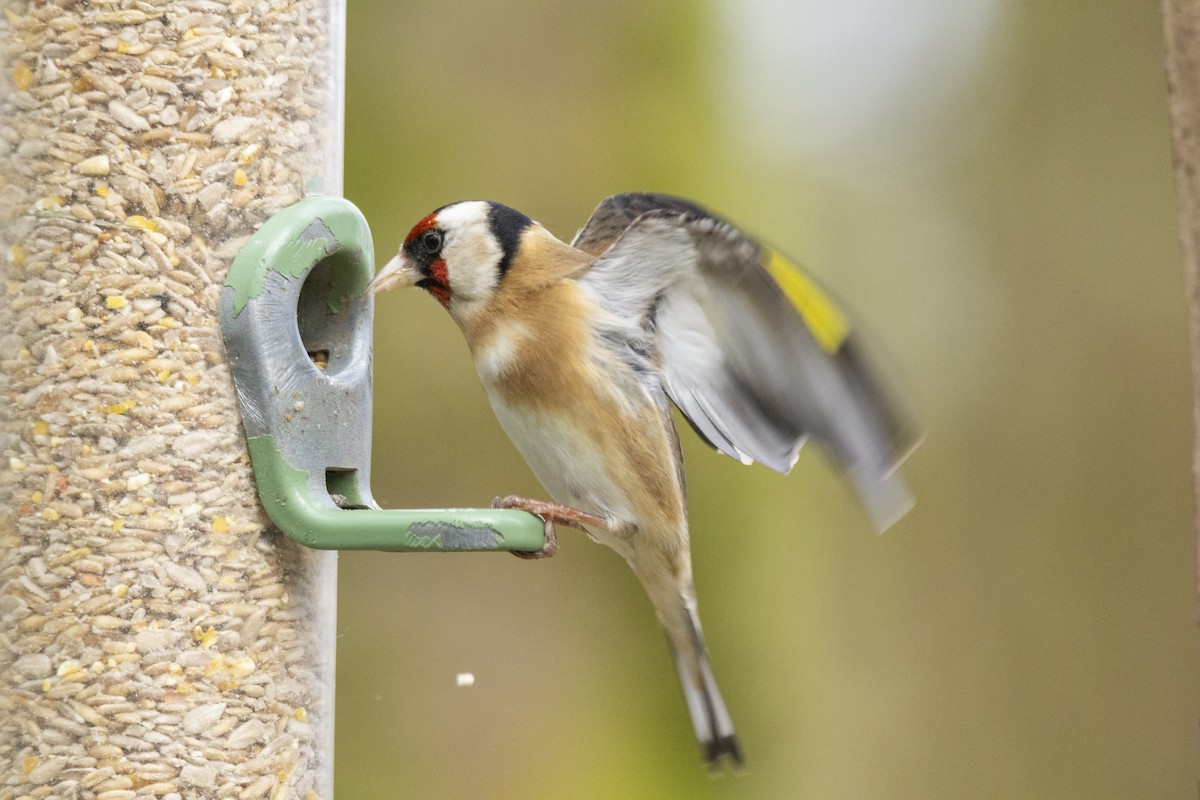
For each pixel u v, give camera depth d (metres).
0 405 5.91
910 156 19.33
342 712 11.48
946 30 19.36
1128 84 19.25
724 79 12.65
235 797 6.04
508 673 11.60
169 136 6.04
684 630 7.87
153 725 5.93
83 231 5.96
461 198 11.79
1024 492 18.50
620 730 11.48
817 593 12.73
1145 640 17.91
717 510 11.81
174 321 5.99
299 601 6.23
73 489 5.92
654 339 7.29
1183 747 17.38
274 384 5.99
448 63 11.99
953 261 19.11
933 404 18.62
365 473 6.39
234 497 6.02
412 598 11.73
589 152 11.93
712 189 12.27
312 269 6.34
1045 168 19.38
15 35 5.97
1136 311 18.89
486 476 11.68
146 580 5.94
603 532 7.47
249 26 6.21
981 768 17.30
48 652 5.88
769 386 6.99
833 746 13.10
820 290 6.68
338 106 6.68
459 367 11.74
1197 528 7.04
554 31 12.09
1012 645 17.83
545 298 7.31
